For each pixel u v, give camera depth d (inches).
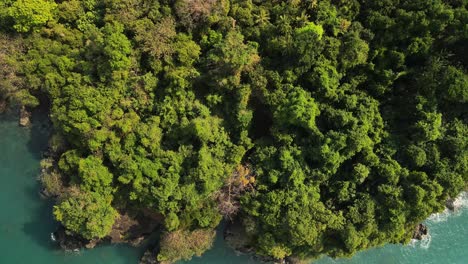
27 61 1802.4
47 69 1790.1
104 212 1729.8
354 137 1689.2
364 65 1759.4
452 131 1766.7
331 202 1777.8
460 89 1653.5
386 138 1784.0
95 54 1774.1
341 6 1753.2
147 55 1755.7
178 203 1758.1
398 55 1711.4
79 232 1744.6
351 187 1760.6
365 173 1721.2
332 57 1716.3
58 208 1711.4
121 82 1760.6
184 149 1752.0
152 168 1717.5
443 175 1737.2
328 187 1793.8
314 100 1748.3
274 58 1765.5
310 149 1743.4
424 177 1713.8
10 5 1790.1
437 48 1728.6
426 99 1718.8
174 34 1755.7
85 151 1776.6
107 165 1768.0
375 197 1754.4
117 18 1755.7
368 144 1740.9
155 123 1750.7
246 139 1785.2
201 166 1697.8
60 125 1761.8
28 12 1758.1
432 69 1681.8
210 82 1733.5
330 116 1733.5
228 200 1759.4
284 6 1755.7
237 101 1740.9
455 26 1664.6
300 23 1723.7
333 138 1701.5
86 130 1705.2
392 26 1691.7
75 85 1756.9
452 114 1784.0
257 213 1740.9
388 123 1800.0
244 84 1724.9
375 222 1734.7
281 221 1724.9
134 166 1702.8
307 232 1680.6
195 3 1726.1
